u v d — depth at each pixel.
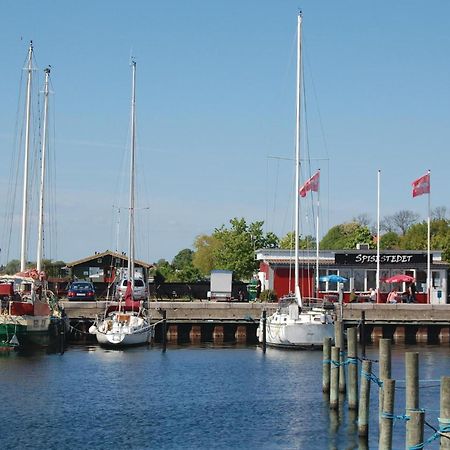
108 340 73.19
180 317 83.75
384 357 35.97
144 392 52.22
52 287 105.25
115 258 111.44
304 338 72.19
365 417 39.75
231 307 84.25
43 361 64.69
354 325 82.50
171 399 50.06
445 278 99.25
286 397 50.69
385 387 31.61
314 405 48.09
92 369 61.09
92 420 44.16
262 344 73.25
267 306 84.31
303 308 76.25
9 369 60.38
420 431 28.25
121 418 44.75
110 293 103.50
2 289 67.88
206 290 108.19
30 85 84.00
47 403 48.38
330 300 89.88
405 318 85.25
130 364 63.94
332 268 99.44
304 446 39.06
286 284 99.81
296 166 80.31
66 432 41.47
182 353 71.44
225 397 50.59
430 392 52.03
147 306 83.31
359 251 101.94
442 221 175.75
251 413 46.06
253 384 55.31
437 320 85.25
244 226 155.88
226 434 41.28
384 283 99.62
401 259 99.56
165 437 40.72
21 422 43.50
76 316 82.44
